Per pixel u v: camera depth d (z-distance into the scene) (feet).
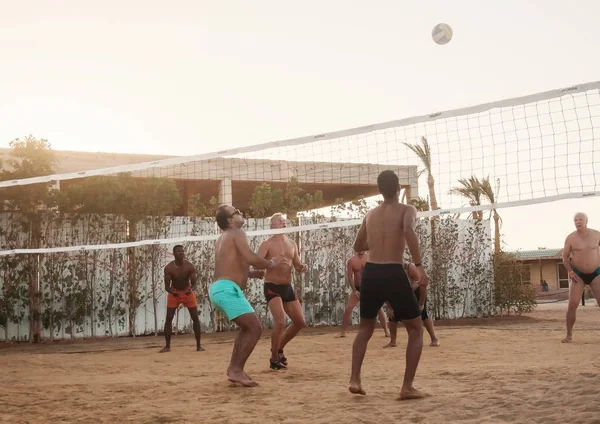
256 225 54.44
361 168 62.23
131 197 50.11
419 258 17.31
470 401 16.42
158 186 51.11
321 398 18.25
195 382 22.82
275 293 25.99
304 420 15.33
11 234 48.21
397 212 17.61
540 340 35.81
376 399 17.66
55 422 16.46
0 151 54.39
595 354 27.48
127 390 21.40
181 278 37.40
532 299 62.90
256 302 54.39
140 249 51.49
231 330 53.67
